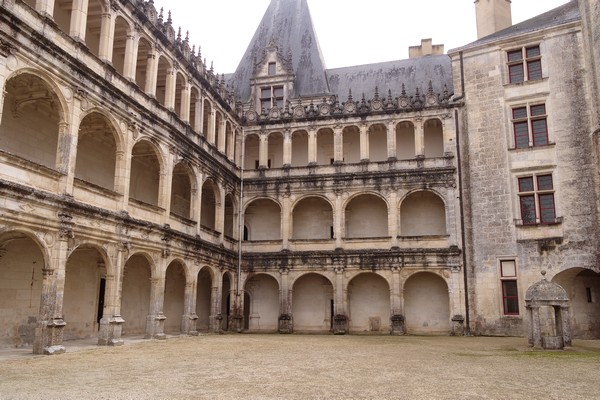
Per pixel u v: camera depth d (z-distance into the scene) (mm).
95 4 26266
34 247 24734
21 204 19016
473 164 37750
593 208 33375
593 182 33594
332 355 20016
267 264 41031
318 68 47656
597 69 32844
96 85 23766
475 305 36156
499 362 17781
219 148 39562
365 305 40938
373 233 42125
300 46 49562
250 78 47406
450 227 38125
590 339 33250
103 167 30484
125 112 26109
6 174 18594
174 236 30328
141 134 27703
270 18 52594
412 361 18000
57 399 10453
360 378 13633
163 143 29922
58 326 20312
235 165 42125
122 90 26172
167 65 31625
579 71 35125
